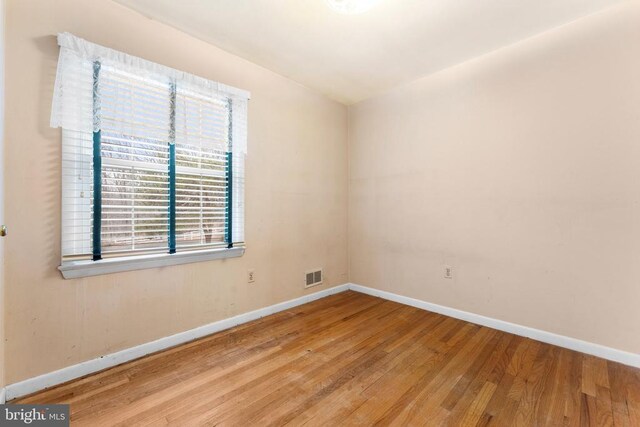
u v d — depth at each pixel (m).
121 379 1.76
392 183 3.27
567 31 2.12
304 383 1.74
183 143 2.21
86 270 1.79
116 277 1.93
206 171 2.41
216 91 2.38
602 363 1.95
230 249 2.51
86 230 1.81
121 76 1.91
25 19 1.60
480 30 2.17
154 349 2.09
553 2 1.88
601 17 1.98
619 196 1.95
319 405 1.55
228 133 2.51
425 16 2.00
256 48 2.42
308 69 2.79
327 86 3.17
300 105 3.12
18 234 1.59
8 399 1.55
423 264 3.01
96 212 1.83
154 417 1.45
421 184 3.01
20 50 1.58
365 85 3.14
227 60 2.48
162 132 2.10
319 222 3.36
